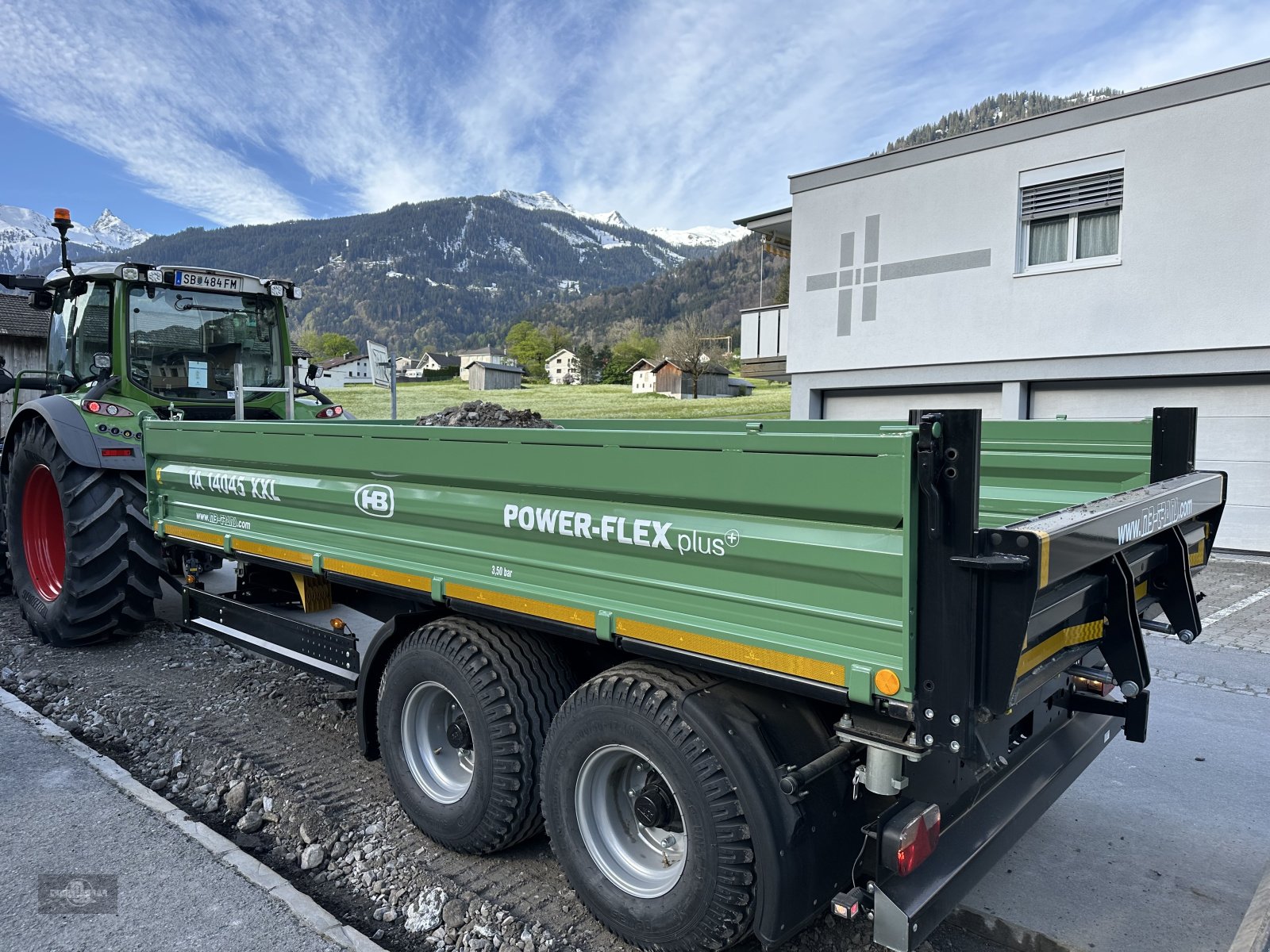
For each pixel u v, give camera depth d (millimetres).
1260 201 9328
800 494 1965
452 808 2898
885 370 12719
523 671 2754
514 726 2725
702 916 2162
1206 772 3869
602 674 2455
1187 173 9789
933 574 1769
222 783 3602
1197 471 3324
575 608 2512
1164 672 5395
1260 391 9695
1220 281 9664
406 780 3072
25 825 3170
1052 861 3064
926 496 1766
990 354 11586
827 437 1900
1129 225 10266
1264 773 3859
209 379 6016
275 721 4234
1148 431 3510
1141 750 4121
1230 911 2744
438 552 2957
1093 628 2336
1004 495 4004
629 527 2348
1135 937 2592
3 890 2746
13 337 17062
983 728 1960
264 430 3684
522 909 2689
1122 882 2918
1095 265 10586
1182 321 9961
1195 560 3139
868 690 1878
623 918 2379
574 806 2525
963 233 11719
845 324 13086
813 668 1981
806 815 2090
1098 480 3678
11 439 5586
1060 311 10914
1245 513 9906
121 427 5207
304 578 3846
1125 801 3562
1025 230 11305
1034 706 2328
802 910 2078
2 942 2473
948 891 2082
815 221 13312
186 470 4328
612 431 2342
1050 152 10828
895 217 12391
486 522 2762
